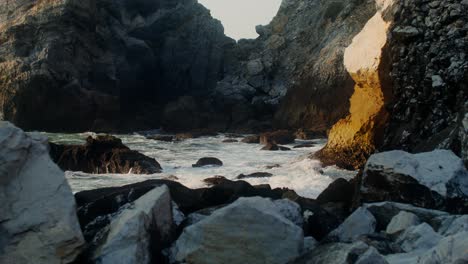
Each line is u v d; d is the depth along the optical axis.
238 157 23.47
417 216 6.16
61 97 37.03
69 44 37.69
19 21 37.22
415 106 13.54
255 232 5.16
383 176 7.71
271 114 44.88
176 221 6.54
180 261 5.25
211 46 50.56
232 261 5.15
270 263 5.09
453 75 12.85
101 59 40.62
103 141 19.52
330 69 37.91
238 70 50.31
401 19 14.41
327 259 4.71
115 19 43.97
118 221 5.40
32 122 36.34
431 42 13.49
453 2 13.38
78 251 4.97
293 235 5.15
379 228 6.54
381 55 15.56
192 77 49.38
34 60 36.34
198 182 14.18
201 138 35.75
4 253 4.80
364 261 4.45
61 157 18.91
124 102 43.94
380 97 16.52
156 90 47.81
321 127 36.34
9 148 5.07
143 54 45.06
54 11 37.09
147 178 16.55
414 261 4.71
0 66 36.19
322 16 46.44
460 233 4.52
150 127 42.41
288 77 47.03
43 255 4.82
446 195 7.19
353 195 8.89
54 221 4.95
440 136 10.55
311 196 12.57
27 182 5.14
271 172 16.61
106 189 8.44
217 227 5.21
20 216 4.95
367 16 40.47
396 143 13.72
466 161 8.61
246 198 5.46
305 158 19.09
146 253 5.18
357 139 17.53
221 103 46.34
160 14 47.00
